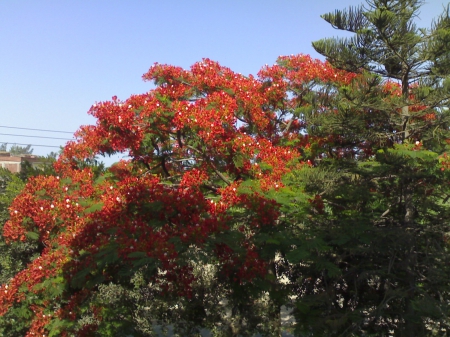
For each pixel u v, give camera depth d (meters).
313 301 8.46
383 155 9.22
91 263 7.88
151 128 9.02
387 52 9.97
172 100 9.76
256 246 8.27
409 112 9.91
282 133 11.61
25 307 9.20
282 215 8.53
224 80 10.33
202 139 8.75
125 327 8.82
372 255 9.09
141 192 8.40
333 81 11.13
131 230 7.61
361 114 10.02
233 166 9.41
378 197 9.52
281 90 11.08
